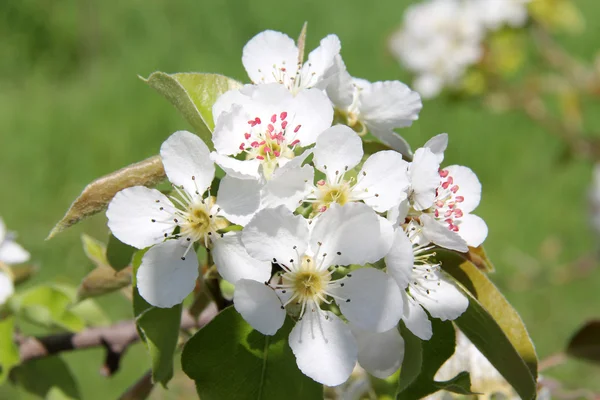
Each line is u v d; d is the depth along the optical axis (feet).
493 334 0.87
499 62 2.05
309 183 0.83
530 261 2.70
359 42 4.08
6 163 3.22
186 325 1.02
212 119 0.88
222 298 0.90
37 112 3.49
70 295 1.16
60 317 1.12
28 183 3.14
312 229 0.82
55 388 1.14
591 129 3.36
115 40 4.11
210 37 4.19
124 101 3.58
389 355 0.85
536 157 3.37
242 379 0.84
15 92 3.72
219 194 0.83
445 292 0.86
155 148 3.38
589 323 1.09
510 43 2.05
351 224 0.82
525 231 3.03
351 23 4.23
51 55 4.03
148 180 0.87
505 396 1.02
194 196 0.85
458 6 2.09
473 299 0.85
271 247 0.82
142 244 0.85
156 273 0.84
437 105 3.51
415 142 3.42
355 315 0.82
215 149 0.87
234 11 4.29
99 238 2.70
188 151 0.84
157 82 0.86
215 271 0.88
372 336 0.85
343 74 0.90
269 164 0.84
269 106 0.87
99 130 3.42
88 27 4.07
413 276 0.86
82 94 3.67
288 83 0.93
